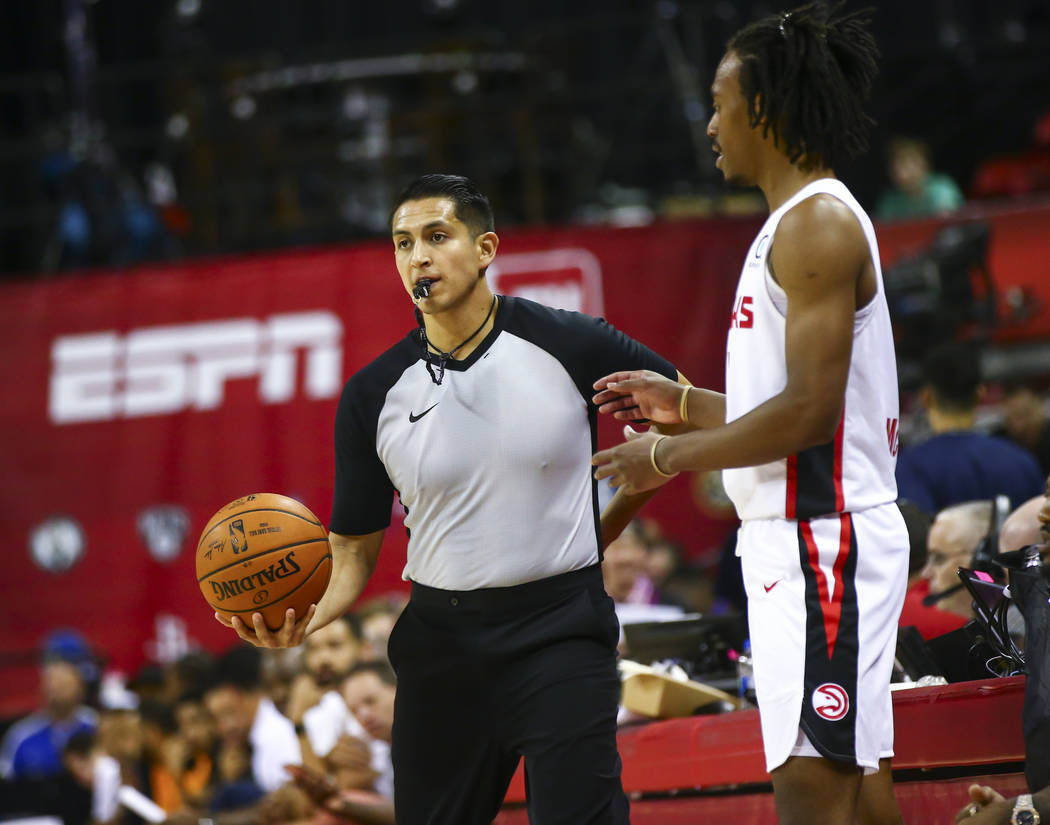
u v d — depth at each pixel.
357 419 11.46
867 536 9.19
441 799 11.26
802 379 8.84
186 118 36.16
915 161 34.16
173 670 25.84
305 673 20.77
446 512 11.02
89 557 31.00
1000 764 10.98
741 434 8.99
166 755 23.75
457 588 10.98
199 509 30.86
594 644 10.92
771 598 9.28
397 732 11.41
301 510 11.10
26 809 24.44
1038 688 10.16
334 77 34.84
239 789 20.70
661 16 34.84
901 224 29.03
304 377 30.94
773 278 9.27
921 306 26.02
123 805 23.92
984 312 26.91
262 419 30.92
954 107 37.03
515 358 11.07
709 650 15.30
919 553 14.93
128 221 35.50
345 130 34.66
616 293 30.45
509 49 35.78
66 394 31.48
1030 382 27.80
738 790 12.87
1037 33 38.16
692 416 10.29
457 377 11.08
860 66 9.73
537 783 10.64
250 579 10.73
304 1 44.50
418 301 10.97
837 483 9.21
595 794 10.49
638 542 23.52
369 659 19.69
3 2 42.25
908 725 11.33
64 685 27.62
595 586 11.11
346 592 11.73
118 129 42.06
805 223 9.03
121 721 24.55
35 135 38.31
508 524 10.88
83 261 35.28
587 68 41.47
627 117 37.66
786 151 9.56
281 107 35.50
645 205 36.12
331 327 31.00
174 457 31.06
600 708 10.69
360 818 16.91
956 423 19.25
